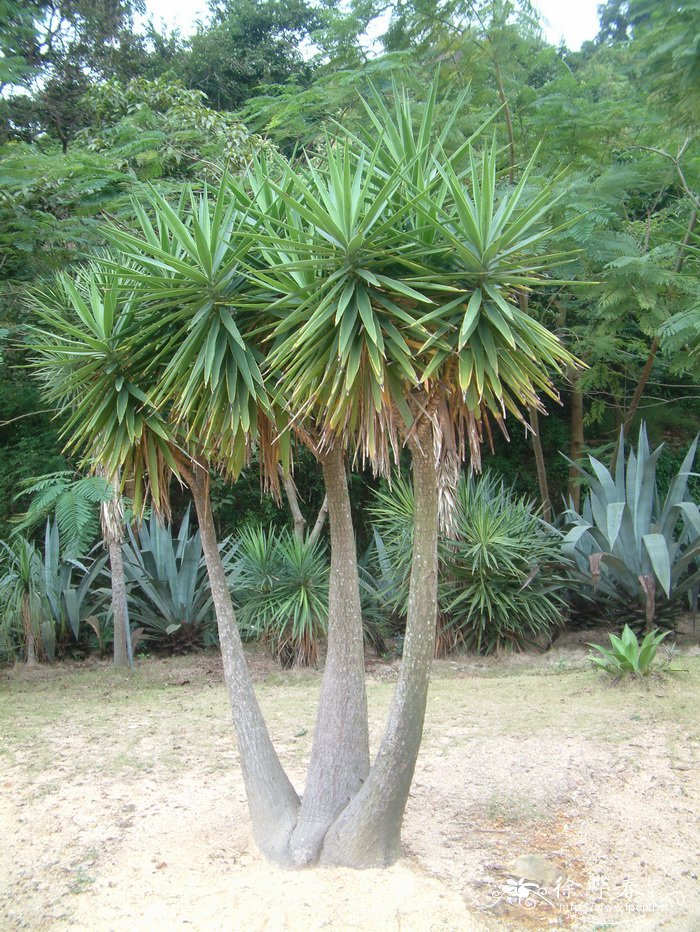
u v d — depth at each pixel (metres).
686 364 8.57
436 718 6.13
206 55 16.59
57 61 14.19
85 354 3.74
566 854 4.09
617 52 11.21
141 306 3.81
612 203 8.11
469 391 3.42
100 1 15.01
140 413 3.80
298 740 5.74
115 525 7.97
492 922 3.45
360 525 11.59
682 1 5.97
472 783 4.89
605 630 8.95
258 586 8.58
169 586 8.86
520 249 3.22
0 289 8.78
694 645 8.16
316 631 8.41
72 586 9.02
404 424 3.41
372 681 7.64
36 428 10.60
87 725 6.17
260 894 3.58
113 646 8.98
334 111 9.03
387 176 3.50
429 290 3.27
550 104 8.70
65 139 13.80
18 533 9.09
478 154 8.26
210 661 8.62
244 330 3.61
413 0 8.88
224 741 5.75
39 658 8.69
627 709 6.02
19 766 5.28
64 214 9.34
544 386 3.45
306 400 3.38
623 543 8.41
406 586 8.67
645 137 8.97
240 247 3.41
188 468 4.03
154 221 8.39
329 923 3.38
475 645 8.54
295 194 3.63
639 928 3.45
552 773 4.98
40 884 3.82
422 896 3.57
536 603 8.42
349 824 3.78
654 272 7.71
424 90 8.39
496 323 3.09
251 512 11.10
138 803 4.68
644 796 4.66
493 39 8.91
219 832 4.25
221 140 9.96
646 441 8.71
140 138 9.90
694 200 8.52
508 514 8.61
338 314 3.07
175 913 3.51
